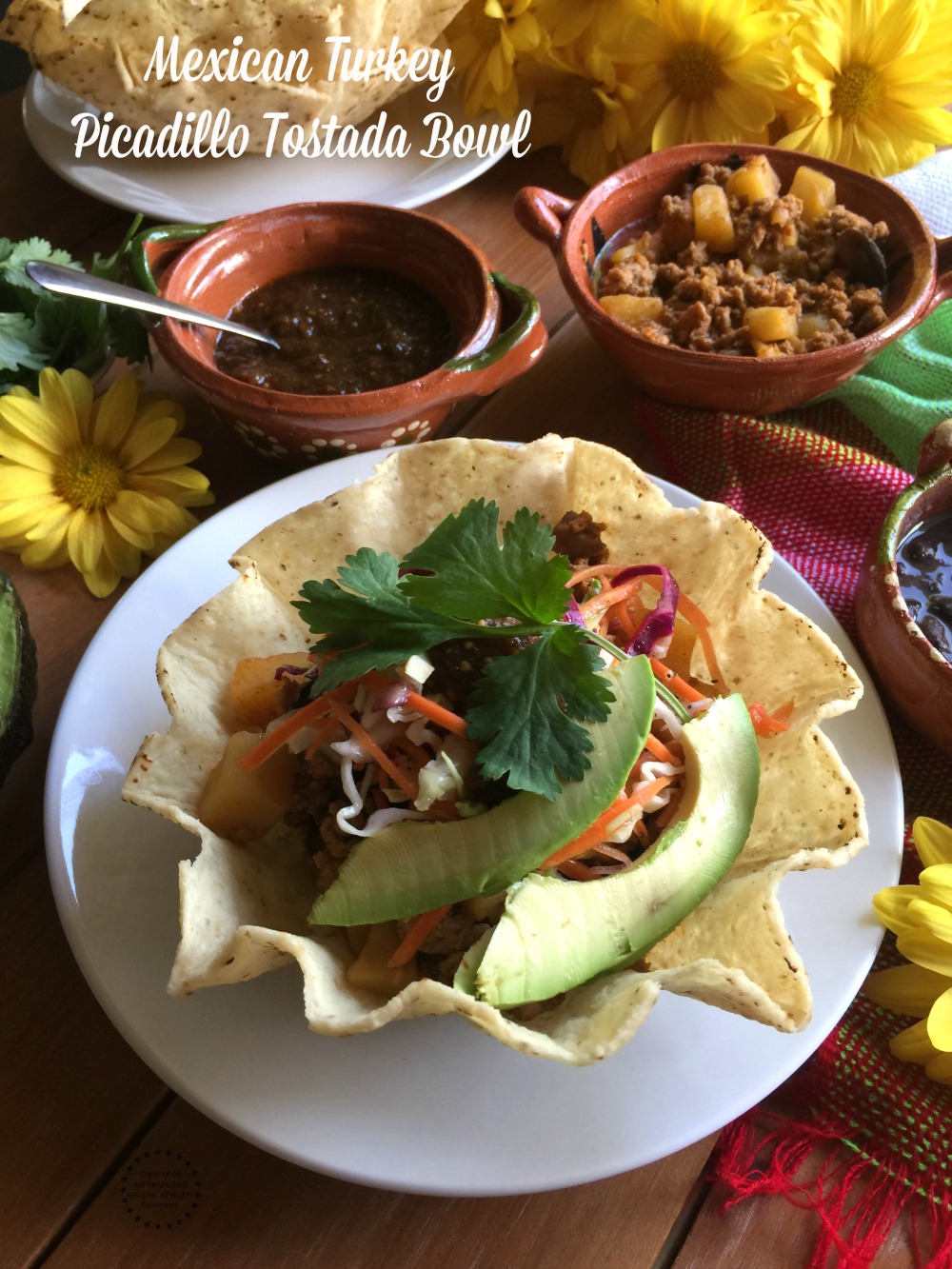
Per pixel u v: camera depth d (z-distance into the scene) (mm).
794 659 342
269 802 322
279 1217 293
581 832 290
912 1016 325
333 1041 293
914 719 360
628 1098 287
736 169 474
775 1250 298
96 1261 286
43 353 439
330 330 448
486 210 546
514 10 507
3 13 700
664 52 492
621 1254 293
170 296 417
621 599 349
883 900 315
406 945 294
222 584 380
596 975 290
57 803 323
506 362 402
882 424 456
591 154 543
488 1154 279
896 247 452
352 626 308
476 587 306
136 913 308
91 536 406
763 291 445
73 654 394
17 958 328
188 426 461
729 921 293
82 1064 311
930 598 371
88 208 541
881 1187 305
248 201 518
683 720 323
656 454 459
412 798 302
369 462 406
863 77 489
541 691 295
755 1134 315
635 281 454
